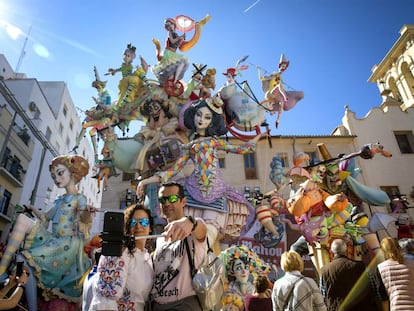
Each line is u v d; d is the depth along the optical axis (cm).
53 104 3491
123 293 262
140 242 292
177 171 620
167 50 791
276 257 985
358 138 2158
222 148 650
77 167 673
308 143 2109
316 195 609
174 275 268
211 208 586
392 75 3272
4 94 2106
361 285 419
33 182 2547
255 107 726
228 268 714
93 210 632
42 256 562
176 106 769
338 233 585
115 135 813
